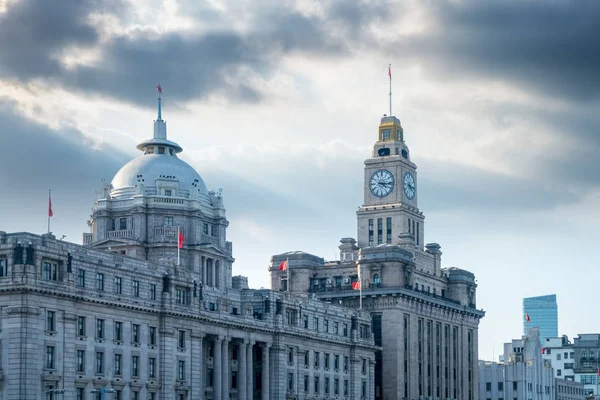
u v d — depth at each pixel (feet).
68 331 647.97
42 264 634.02
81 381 654.12
